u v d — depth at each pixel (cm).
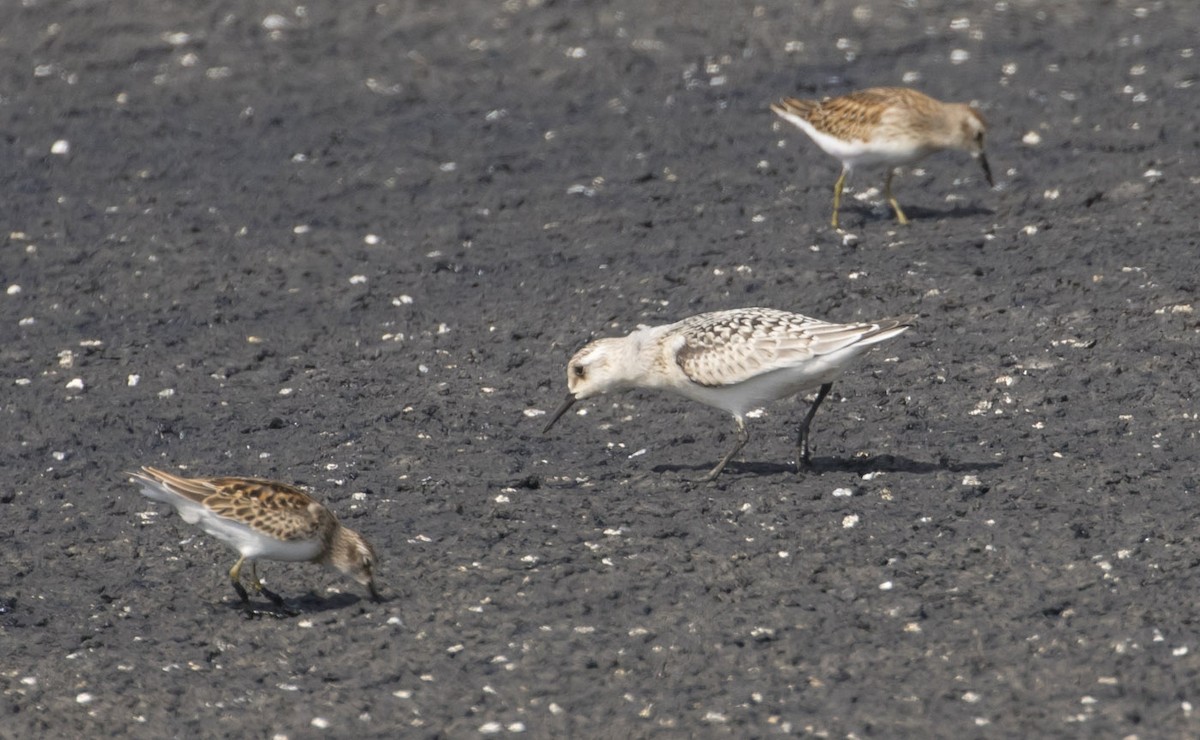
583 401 1460
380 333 1658
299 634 1052
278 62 2677
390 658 1013
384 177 2156
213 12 2903
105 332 1684
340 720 945
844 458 1291
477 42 2742
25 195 2119
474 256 1867
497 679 982
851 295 1627
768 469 1281
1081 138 2127
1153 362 1418
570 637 1025
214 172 2198
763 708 927
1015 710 908
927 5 2831
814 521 1170
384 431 1409
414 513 1227
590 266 1809
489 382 1516
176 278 1830
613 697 953
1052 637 984
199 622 1078
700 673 973
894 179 2033
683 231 1898
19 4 2959
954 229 1822
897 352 1498
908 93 1800
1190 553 1080
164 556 1185
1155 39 2588
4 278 1841
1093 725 888
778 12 2819
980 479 1225
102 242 1945
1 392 1526
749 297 1658
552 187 2088
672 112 2375
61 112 2462
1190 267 1612
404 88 2541
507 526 1194
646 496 1237
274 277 1827
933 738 886
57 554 1191
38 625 1081
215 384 1539
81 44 2775
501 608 1068
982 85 2408
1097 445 1277
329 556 1066
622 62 2612
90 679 1005
